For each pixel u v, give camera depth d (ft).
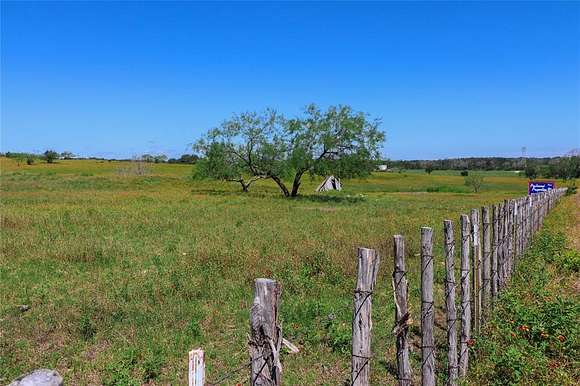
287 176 151.53
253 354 10.49
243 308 30.37
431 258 17.97
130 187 173.99
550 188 111.04
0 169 294.66
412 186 276.62
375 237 53.67
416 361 22.77
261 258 42.50
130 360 22.12
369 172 147.02
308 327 26.12
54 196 118.62
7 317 28.43
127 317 28.07
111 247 47.44
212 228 64.54
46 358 23.11
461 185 282.77
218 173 158.10
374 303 31.17
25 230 57.67
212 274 37.14
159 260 43.37
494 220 28.81
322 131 143.23
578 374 20.08
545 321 23.99
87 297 31.81
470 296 23.82
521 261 40.45
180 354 23.59
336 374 21.71
